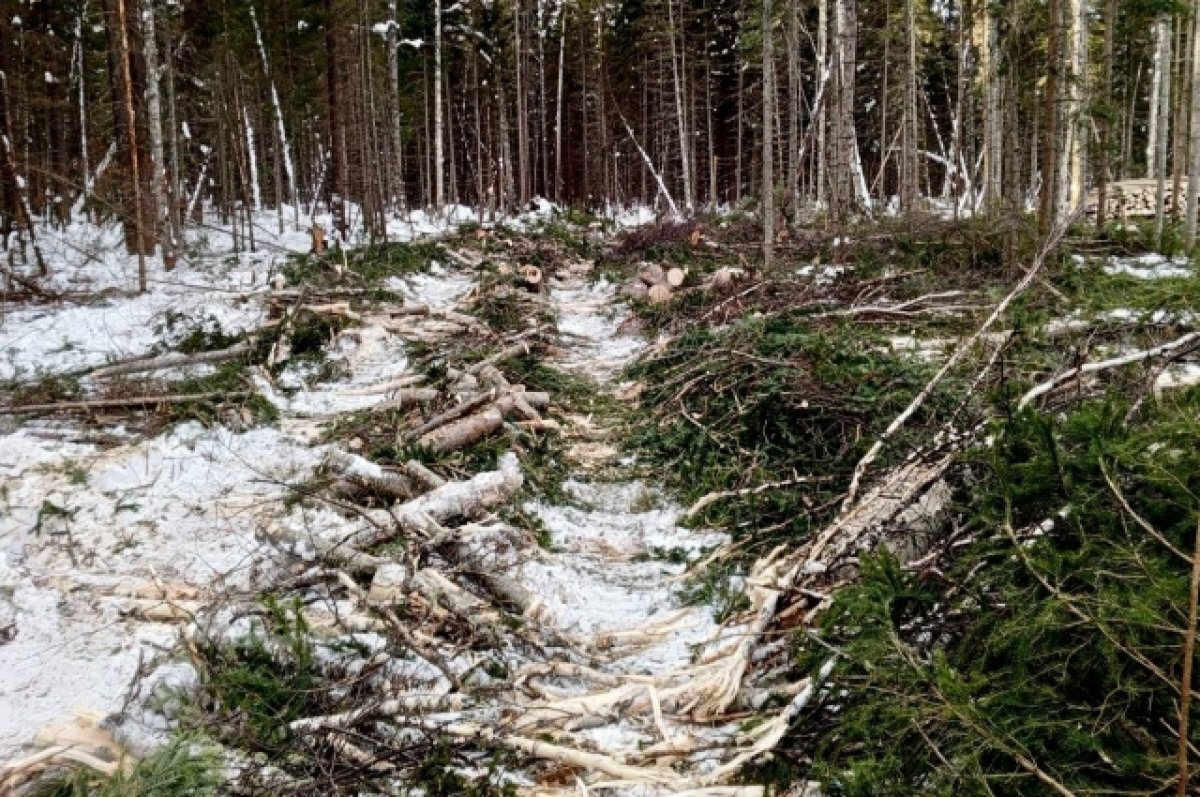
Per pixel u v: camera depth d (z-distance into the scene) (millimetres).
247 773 3006
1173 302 5395
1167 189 21969
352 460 6117
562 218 28250
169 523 5375
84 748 3100
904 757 2678
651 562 5375
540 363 9680
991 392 4703
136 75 17750
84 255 15906
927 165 36562
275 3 24719
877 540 4207
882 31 22984
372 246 17438
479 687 3746
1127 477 2891
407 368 9242
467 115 38750
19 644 4004
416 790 3080
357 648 3912
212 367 9070
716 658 3928
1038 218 12141
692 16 32312
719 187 43156
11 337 10070
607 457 7289
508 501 5973
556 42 38750
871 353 7297
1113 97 24094
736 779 3127
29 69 19078
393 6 25281
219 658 3697
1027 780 2338
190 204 22859
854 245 14820
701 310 11328
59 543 5078
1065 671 2453
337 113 22031
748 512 5570
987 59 18984
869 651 2977
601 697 3689
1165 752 2277
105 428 7102
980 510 3346
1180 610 2268
